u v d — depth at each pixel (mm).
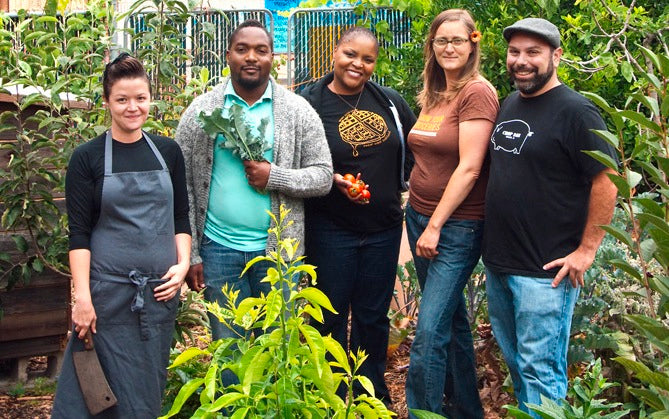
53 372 5094
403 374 5172
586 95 2594
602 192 3352
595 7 5781
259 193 3936
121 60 3545
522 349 3529
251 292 4043
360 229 4316
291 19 8758
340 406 2527
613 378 4105
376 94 4426
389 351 5316
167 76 4961
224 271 3975
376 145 4301
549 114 3449
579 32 5883
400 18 8336
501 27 6160
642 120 2570
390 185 4363
